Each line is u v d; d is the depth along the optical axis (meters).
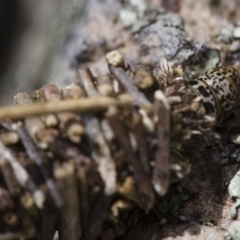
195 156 0.11
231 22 0.13
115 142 0.10
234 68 0.12
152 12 0.13
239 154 0.12
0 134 0.11
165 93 0.11
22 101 0.11
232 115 0.12
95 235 0.11
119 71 0.11
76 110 0.10
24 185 0.10
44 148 0.10
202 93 0.11
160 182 0.10
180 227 0.11
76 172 0.10
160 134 0.10
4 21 0.19
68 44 0.14
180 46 0.12
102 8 0.13
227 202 0.11
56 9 0.17
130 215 0.11
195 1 0.13
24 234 0.10
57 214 0.10
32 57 0.17
